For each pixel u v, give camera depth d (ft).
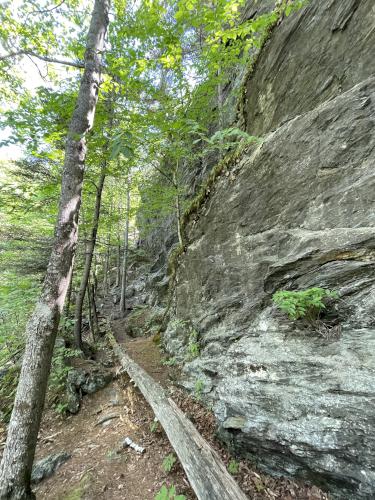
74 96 16.80
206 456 10.39
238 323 17.38
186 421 12.90
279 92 19.85
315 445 9.04
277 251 16.65
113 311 56.08
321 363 10.56
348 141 14.08
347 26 15.19
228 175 22.57
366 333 10.14
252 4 28.86
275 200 17.80
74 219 13.57
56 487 12.66
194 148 36.60
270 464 10.67
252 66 23.26
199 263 24.29
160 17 16.62
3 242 33.42
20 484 10.55
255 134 22.22
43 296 12.50
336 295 11.23
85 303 52.70
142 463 13.07
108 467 13.21
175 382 20.25
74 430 17.80
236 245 20.22
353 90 14.26
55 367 23.79
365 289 10.98
